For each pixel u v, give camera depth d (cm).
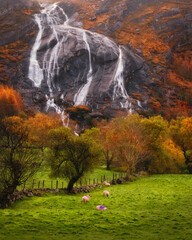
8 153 2066
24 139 2236
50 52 18588
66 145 2867
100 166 6712
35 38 19988
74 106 16238
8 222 1454
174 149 6078
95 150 2919
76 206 2130
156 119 5984
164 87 19300
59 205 2127
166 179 4506
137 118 5894
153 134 5616
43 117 7681
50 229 1380
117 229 1423
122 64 18275
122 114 14662
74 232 1341
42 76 17362
